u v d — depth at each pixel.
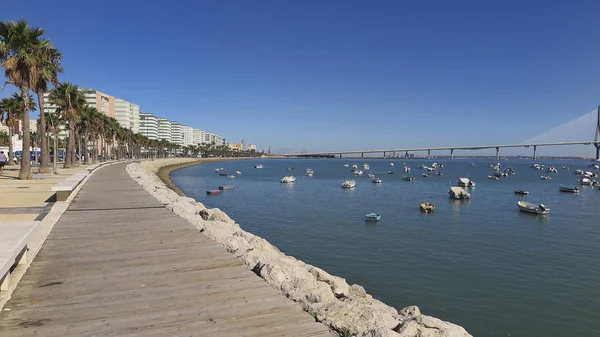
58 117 76.19
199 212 19.00
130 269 8.32
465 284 23.47
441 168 199.75
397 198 66.38
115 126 109.88
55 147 47.81
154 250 9.95
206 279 7.71
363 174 141.00
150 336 5.30
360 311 6.09
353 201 61.22
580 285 23.62
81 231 12.29
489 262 28.14
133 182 32.38
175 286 7.30
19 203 20.70
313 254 29.06
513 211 52.94
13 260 6.42
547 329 18.00
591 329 18.08
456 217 47.19
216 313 6.10
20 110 68.81
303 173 144.88
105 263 8.77
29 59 36.00
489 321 18.69
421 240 34.41
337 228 38.75
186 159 198.12
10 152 71.38
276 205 55.38
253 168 176.62
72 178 23.44
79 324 5.66
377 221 42.97
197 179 103.44
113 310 6.17
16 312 6.06
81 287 7.20
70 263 8.75
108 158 126.56
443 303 20.59
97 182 32.38
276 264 8.11
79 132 84.31
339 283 10.55
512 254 30.56
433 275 24.92
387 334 5.14
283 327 5.65
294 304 6.54
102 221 14.09
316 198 64.94
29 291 6.97
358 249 30.73
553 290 22.75
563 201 66.62
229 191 75.06
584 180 99.75
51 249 10.00
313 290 6.95
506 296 21.72
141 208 17.47
